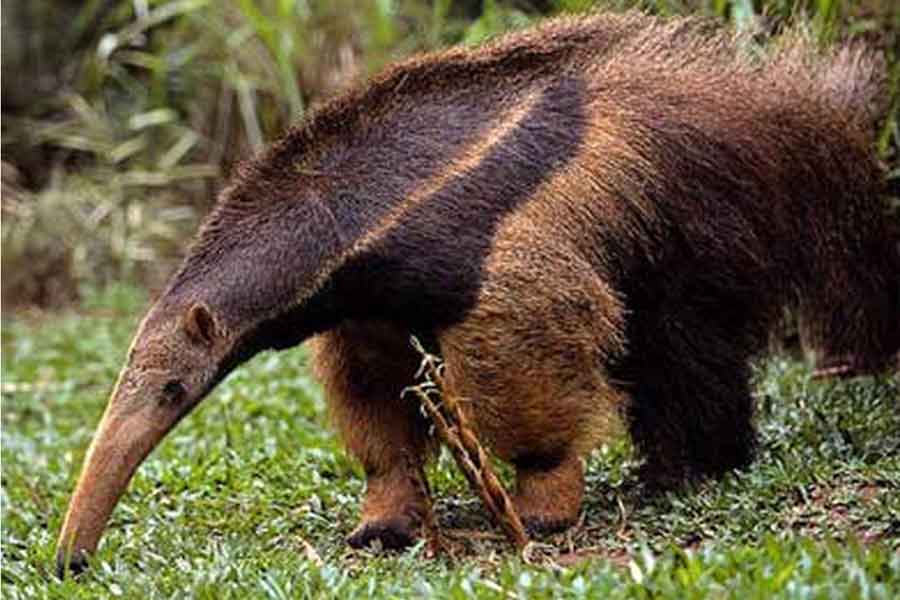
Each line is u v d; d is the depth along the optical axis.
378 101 10.86
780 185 11.82
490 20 19.69
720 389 11.74
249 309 10.61
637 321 11.43
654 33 11.61
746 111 11.65
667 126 11.23
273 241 10.66
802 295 12.45
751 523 10.55
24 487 14.34
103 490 10.45
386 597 9.19
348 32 23.22
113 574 10.45
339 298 10.64
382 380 11.33
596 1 13.64
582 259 10.75
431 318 10.62
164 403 10.53
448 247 10.48
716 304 11.65
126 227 25.23
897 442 12.12
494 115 10.78
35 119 27.08
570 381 10.77
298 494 12.72
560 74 11.08
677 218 11.26
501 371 10.56
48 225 25.20
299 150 10.87
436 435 11.32
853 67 12.70
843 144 12.33
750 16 13.85
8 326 23.09
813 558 8.65
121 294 23.97
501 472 12.72
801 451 12.15
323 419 15.66
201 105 25.45
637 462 12.60
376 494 11.48
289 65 22.47
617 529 10.98
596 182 10.84
